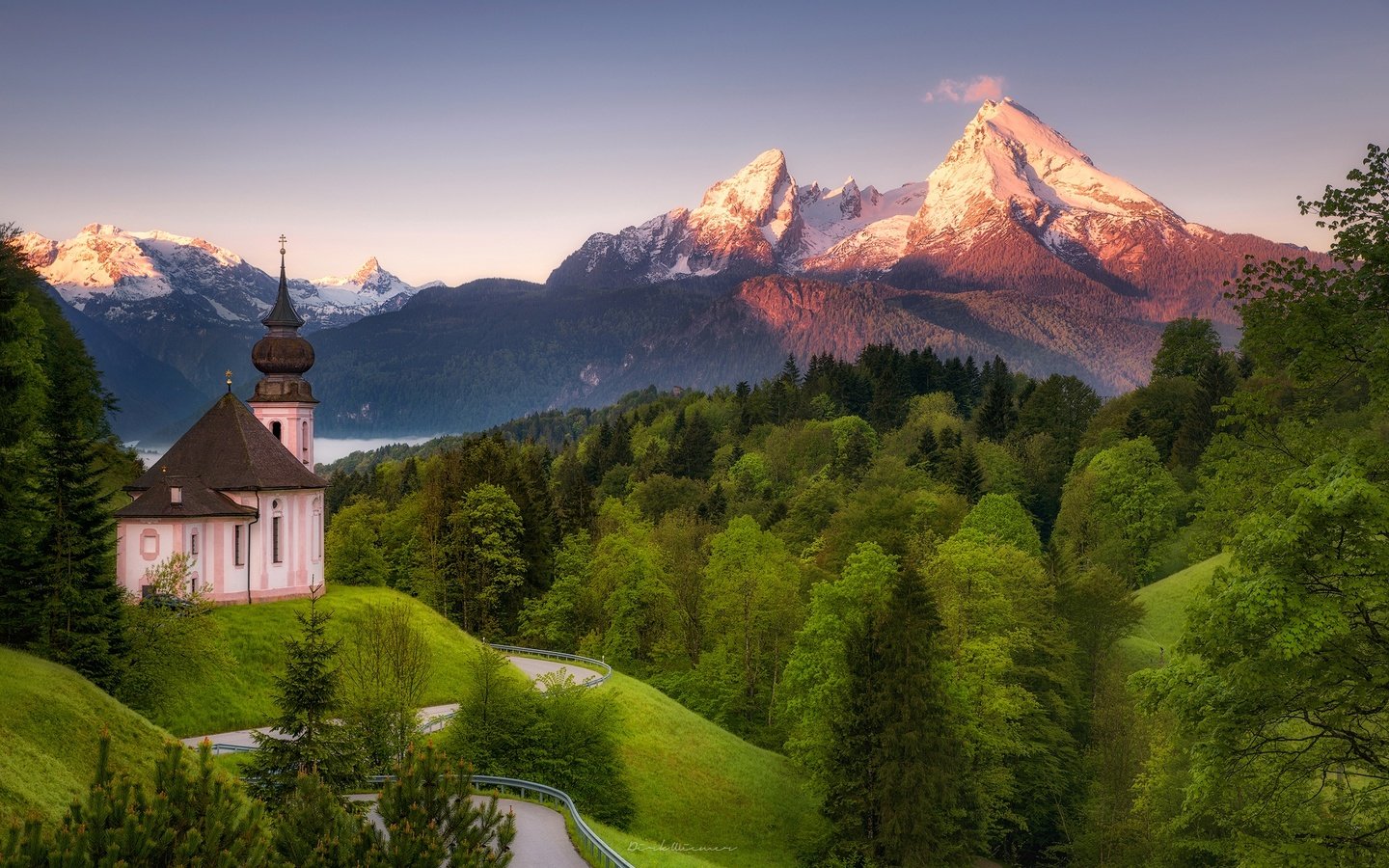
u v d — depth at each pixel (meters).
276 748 39.62
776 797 67.69
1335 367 28.81
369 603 76.56
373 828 24.64
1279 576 26.56
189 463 74.25
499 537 98.00
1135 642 83.69
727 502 152.88
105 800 20.89
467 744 53.94
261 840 23.20
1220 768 29.20
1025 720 66.81
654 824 59.16
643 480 183.12
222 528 72.12
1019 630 69.25
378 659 54.03
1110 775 60.53
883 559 69.88
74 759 38.94
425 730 57.41
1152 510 111.06
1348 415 63.78
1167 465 136.50
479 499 98.56
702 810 62.75
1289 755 30.55
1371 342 27.78
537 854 41.66
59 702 41.53
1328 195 28.53
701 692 83.56
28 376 59.34
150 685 53.31
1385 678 26.88
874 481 140.12
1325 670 27.36
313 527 77.38
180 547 69.75
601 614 99.38
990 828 63.06
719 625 87.56
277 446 77.31
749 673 84.81
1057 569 81.75
